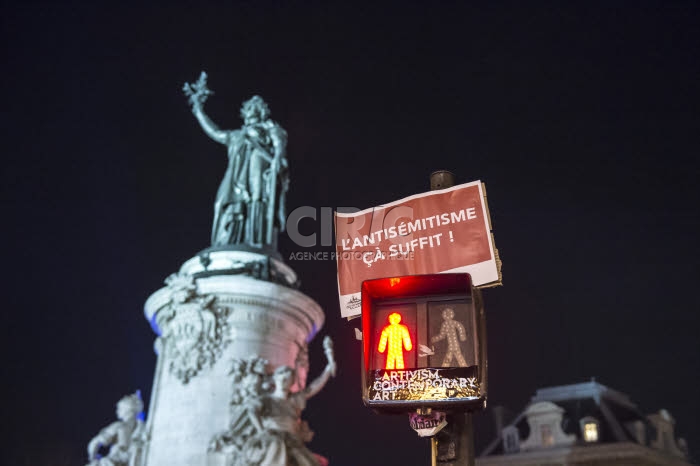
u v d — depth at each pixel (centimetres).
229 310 1733
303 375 1794
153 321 1861
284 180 2030
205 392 1642
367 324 539
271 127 2067
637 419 2953
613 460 2838
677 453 2902
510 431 3059
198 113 2127
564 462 2897
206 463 1552
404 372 522
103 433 1684
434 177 649
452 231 614
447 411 515
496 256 595
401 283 544
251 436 1571
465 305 541
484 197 616
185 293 1719
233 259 1836
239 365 1653
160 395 1702
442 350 527
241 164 2020
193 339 1691
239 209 1958
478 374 510
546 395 3098
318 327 1875
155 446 1625
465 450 520
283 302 1764
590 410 2986
